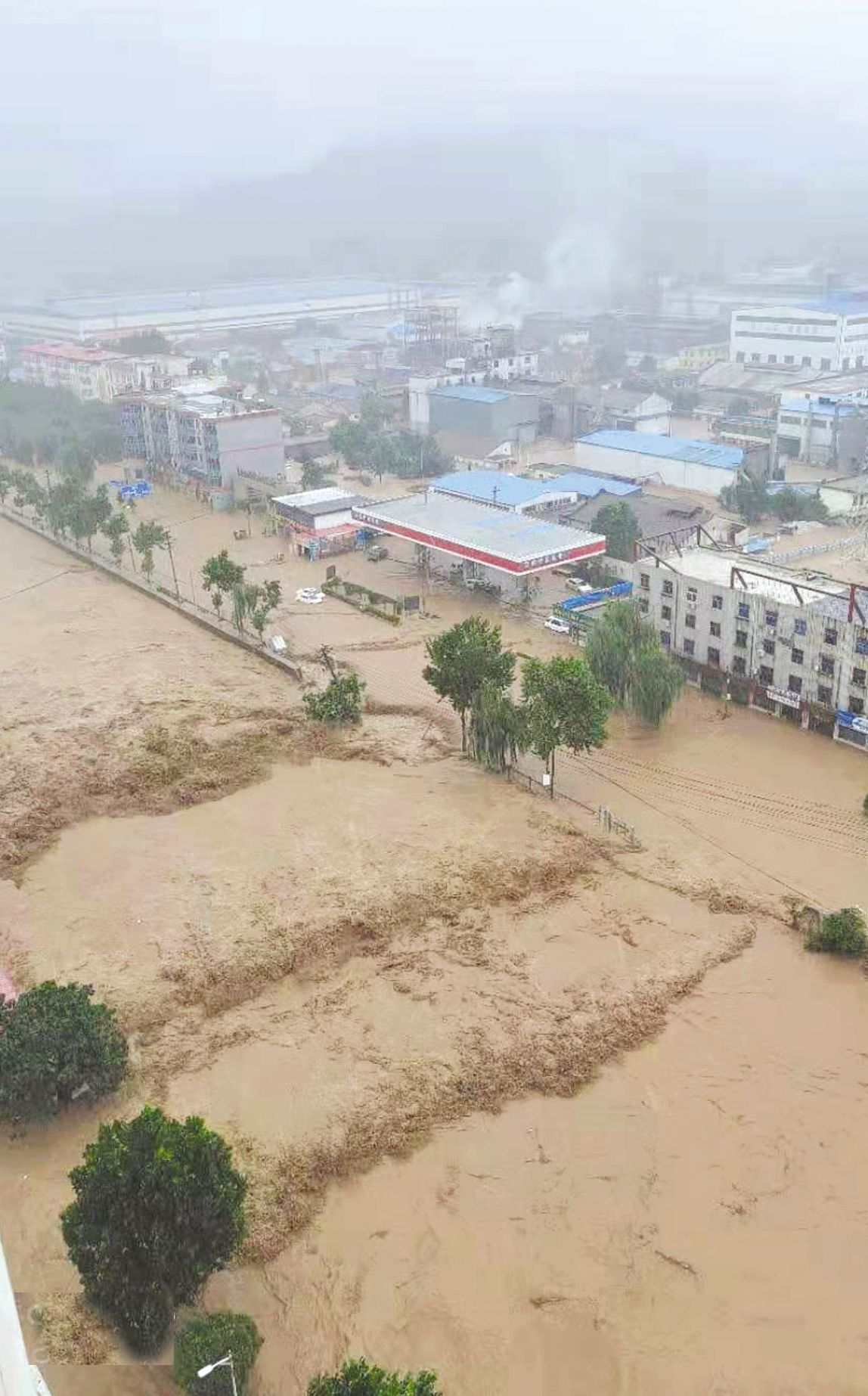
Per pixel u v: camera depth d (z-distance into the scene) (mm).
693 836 71812
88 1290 38000
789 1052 52938
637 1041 53719
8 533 153375
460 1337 39406
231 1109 49344
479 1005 56062
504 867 67938
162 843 71875
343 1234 43531
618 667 88562
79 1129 48312
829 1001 56469
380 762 83188
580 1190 45469
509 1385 37719
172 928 62281
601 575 121375
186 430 168125
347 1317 40094
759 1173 46219
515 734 77688
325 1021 55188
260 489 156875
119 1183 36500
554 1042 53281
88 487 172375
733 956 59969
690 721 89062
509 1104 49969
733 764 81500
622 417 190875
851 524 137375
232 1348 36406
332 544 138250
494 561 111375
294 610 118062
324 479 164500
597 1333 39531
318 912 63406
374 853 69938
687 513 136000
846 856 69125
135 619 118125
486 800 77062
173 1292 37312
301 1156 46656
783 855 69438
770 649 87875
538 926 62625
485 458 178375
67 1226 37656
